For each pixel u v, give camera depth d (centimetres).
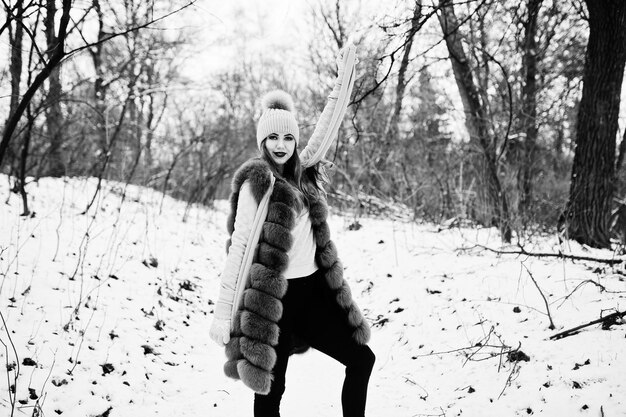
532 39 923
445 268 564
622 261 499
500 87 934
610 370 312
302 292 265
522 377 334
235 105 1364
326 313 269
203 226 845
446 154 1095
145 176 1062
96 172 1036
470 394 335
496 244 646
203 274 608
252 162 268
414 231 772
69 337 357
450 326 434
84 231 586
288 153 280
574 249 603
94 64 900
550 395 306
